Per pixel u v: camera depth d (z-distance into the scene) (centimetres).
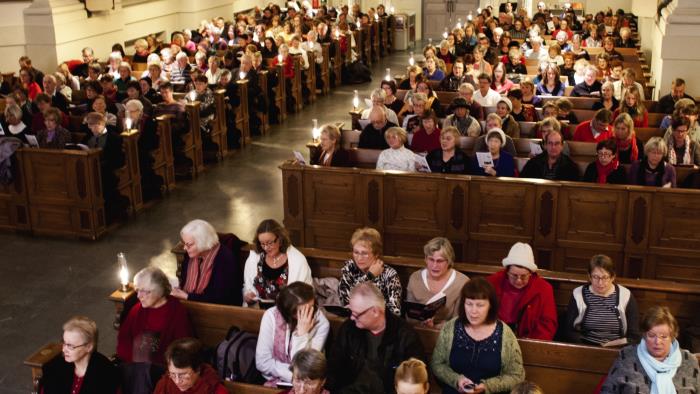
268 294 529
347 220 744
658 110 1009
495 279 501
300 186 746
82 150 832
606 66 1196
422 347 433
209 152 1148
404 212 727
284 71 1425
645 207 657
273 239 518
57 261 795
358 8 2159
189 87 1197
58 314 681
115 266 783
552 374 450
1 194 866
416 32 2455
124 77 1222
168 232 871
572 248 687
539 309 488
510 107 879
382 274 501
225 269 545
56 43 1380
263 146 1237
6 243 843
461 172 738
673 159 782
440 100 1123
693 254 659
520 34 1795
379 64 2048
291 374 459
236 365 474
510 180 685
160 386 434
